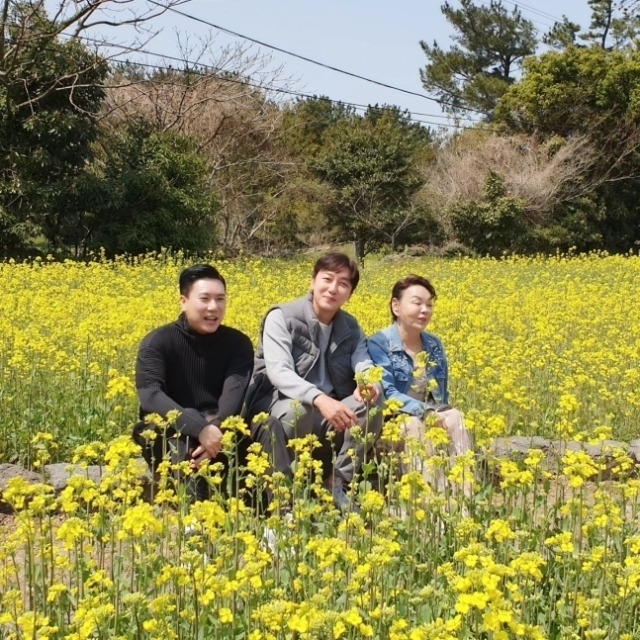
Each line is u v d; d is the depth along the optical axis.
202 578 2.54
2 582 2.81
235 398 4.06
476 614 2.45
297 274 14.12
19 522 2.87
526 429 5.23
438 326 7.91
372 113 32.41
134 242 17.88
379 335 4.45
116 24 16.75
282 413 3.99
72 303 8.50
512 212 25.19
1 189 16.70
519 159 27.17
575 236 26.80
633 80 27.88
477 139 29.34
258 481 3.28
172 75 23.81
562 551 2.88
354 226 26.14
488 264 17.16
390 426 3.33
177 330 4.15
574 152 27.30
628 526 3.46
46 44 17.02
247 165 24.39
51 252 17.62
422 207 26.28
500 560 3.00
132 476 3.01
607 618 2.81
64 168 17.69
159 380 4.03
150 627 2.40
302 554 3.07
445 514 3.20
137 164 18.73
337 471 4.04
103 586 2.81
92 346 5.91
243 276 12.42
